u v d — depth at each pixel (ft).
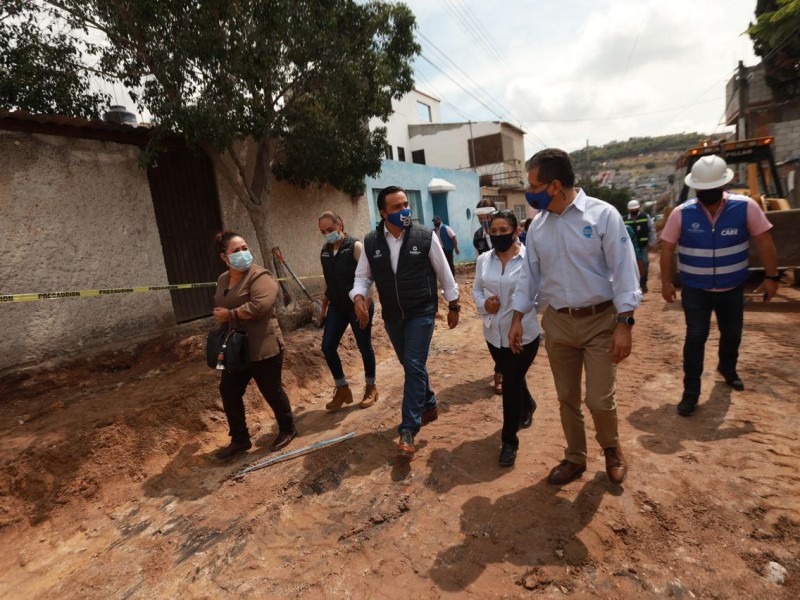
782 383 13.15
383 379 18.67
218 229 24.77
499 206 72.74
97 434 12.78
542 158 8.42
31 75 19.58
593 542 7.98
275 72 20.92
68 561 9.70
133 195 20.48
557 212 8.74
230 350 11.91
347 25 22.75
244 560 8.95
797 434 10.47
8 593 9.00
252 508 10.60
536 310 10.72
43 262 17.53
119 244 19.88
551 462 10.60
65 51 20.35
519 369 10.65
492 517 8.98
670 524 8.16
